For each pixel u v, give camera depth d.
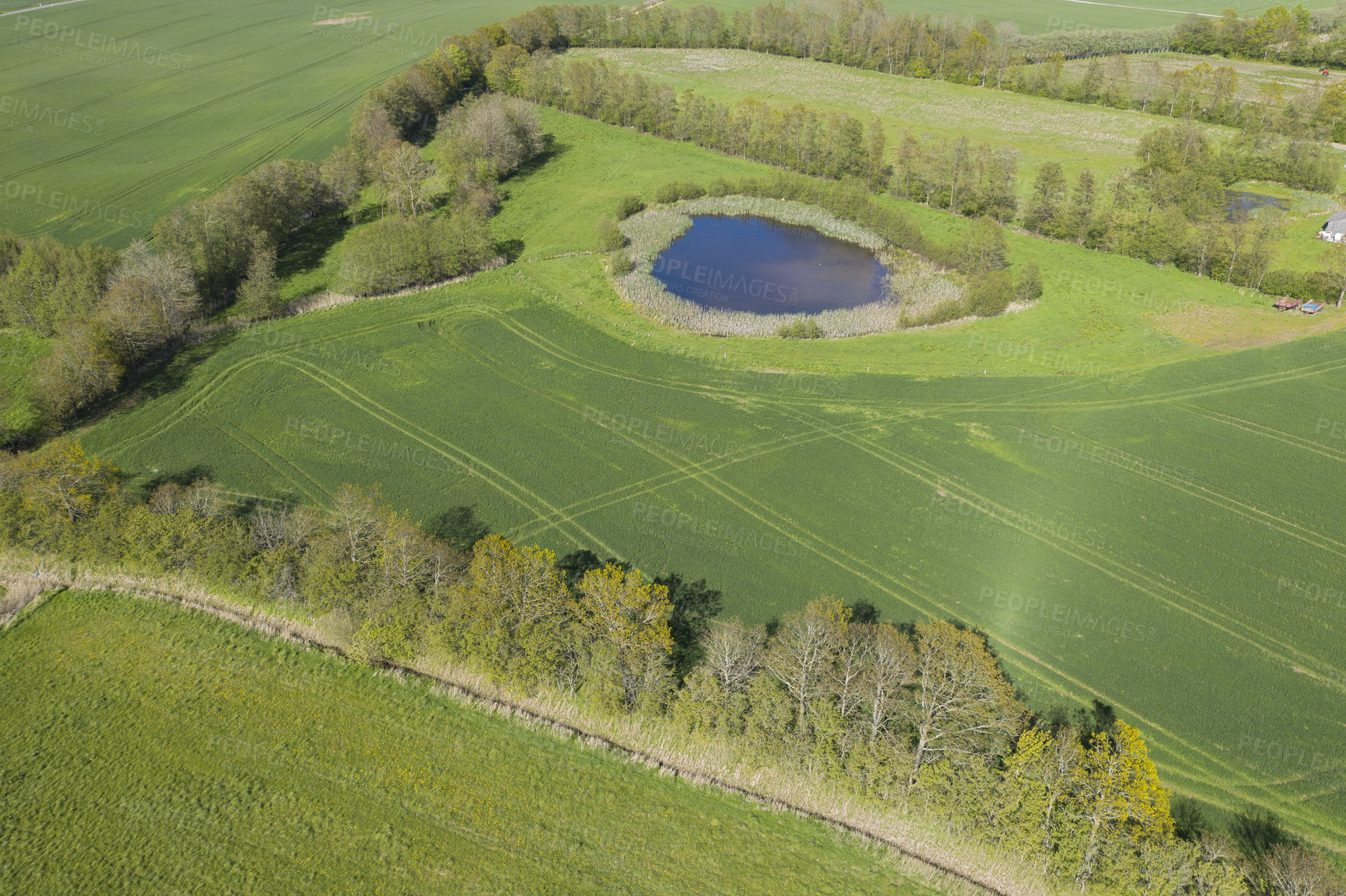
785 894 42.44
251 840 43.47
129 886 41.28
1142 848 40.78
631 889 42.31
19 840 43.03
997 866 43.03
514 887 42.09
